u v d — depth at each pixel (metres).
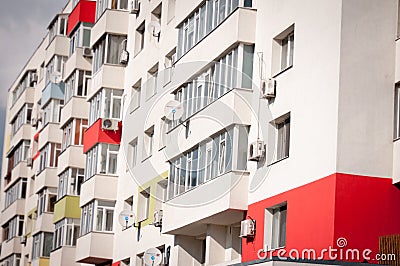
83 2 55.94
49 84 61.66
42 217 59.16
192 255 39.12
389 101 29.20
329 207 28.47
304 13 31.41
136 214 44.31
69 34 57.69
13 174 71.44
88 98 50.91
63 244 52.44
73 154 53.91
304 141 30.36
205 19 37.53
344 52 29.19
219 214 34.16
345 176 28.50
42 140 61.91
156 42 44.75
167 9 43.88
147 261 39.50
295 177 30.58
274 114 32.34
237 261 34.12
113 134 48.38
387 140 28.97
